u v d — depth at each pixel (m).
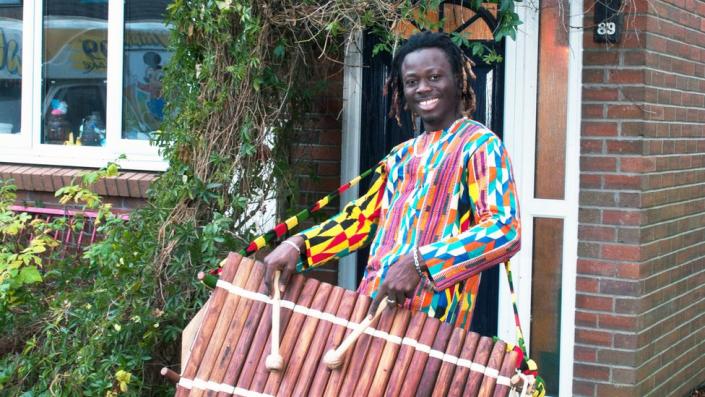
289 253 2.59
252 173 4.23
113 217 4.29
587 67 4.49
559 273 4.65
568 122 4.55
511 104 4.68
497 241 2.51
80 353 3.91
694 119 5.13
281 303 2.51
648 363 4.60
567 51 4.57
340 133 4.93
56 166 5.66
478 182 2.61
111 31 5.58
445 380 2.40
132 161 5.47
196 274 3.99
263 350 2.49
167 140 4.31
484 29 4.74
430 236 2.64
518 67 4.65
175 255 4.03
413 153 2.79
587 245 4.52
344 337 2.46
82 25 5.68
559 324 4.66
